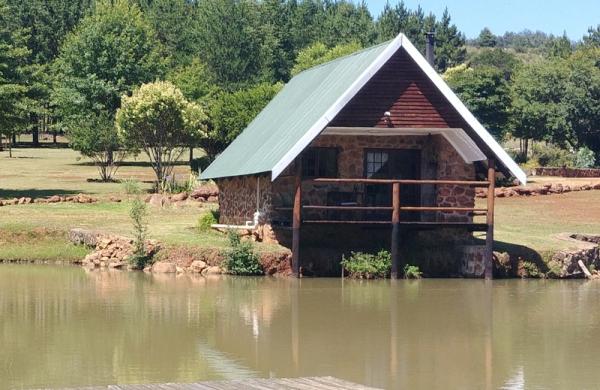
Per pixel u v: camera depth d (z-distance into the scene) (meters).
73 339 19.50
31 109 46.69
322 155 31.34
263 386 12.88
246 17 98.94
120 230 32.88
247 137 36.53
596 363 17.86
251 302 24.14
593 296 26.31
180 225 34.62
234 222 33.88
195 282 27.47
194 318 21.88
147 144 50.56
